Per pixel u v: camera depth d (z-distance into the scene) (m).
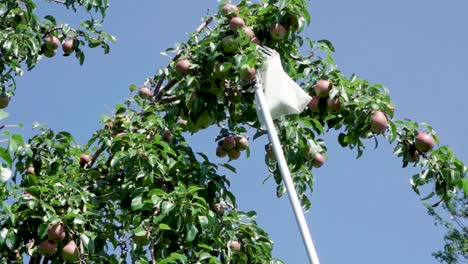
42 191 5.78
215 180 6.04
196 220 5.65
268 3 5.93
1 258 5.91
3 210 5.59
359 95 5.81
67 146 6.73
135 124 6.61
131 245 6.00
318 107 5.79
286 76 5.04
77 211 5.73
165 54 6.03
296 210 4.16
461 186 5.68
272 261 6.14
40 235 5.50
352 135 5.75
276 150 4.48
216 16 6.04
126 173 5.94
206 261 5.78
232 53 5.70
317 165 6.07
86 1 7.46
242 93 5.89
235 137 6.31
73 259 5.52
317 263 3.98
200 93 5.85
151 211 5.80
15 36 6.80
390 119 5.76
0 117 4.09
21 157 6.47
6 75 6.92
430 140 5.66
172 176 6.03
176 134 6.54
